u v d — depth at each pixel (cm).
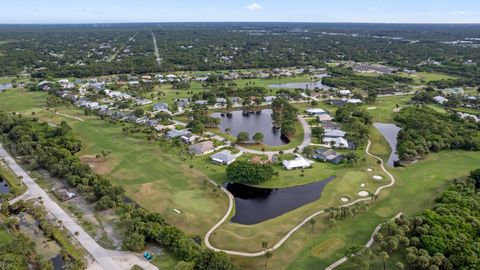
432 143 17562
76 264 9106
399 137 18775
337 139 18350
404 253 9825
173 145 17875
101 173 14900
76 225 11138
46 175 14575
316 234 10856
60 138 17488
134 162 15975
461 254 9094
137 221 10631
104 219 11519
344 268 9412
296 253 10012
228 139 19112
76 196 12925
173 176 14662
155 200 12812
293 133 19875
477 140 17825
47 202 12456
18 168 15188
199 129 19612
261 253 10031
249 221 11775
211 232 11012
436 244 9525
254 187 14062
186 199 12888
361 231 11006
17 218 11494
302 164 15588
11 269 8562
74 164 14350
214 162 16075
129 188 13650
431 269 8756
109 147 17675
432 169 15525
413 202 12750
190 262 9062
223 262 8831
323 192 13538
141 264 9438
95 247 10094
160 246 10200
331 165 15938
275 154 16988
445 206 11338
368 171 15312
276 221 11600
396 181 14388
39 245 10194
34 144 16912
